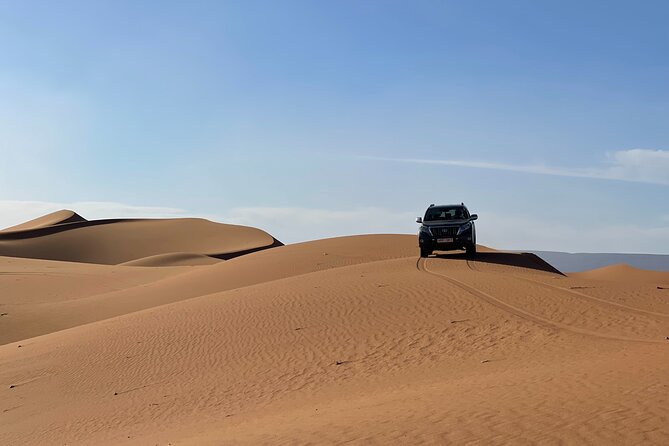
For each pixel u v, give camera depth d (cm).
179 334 2117
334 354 1639
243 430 1002
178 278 5066
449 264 2823
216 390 1520
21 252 11881
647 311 1662
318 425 912
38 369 2028
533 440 673
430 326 1727
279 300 2309
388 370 1452
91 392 1706
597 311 1688
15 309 4134
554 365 1197
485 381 1109
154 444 1038
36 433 1399
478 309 1817
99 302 4325
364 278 2486
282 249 5381
